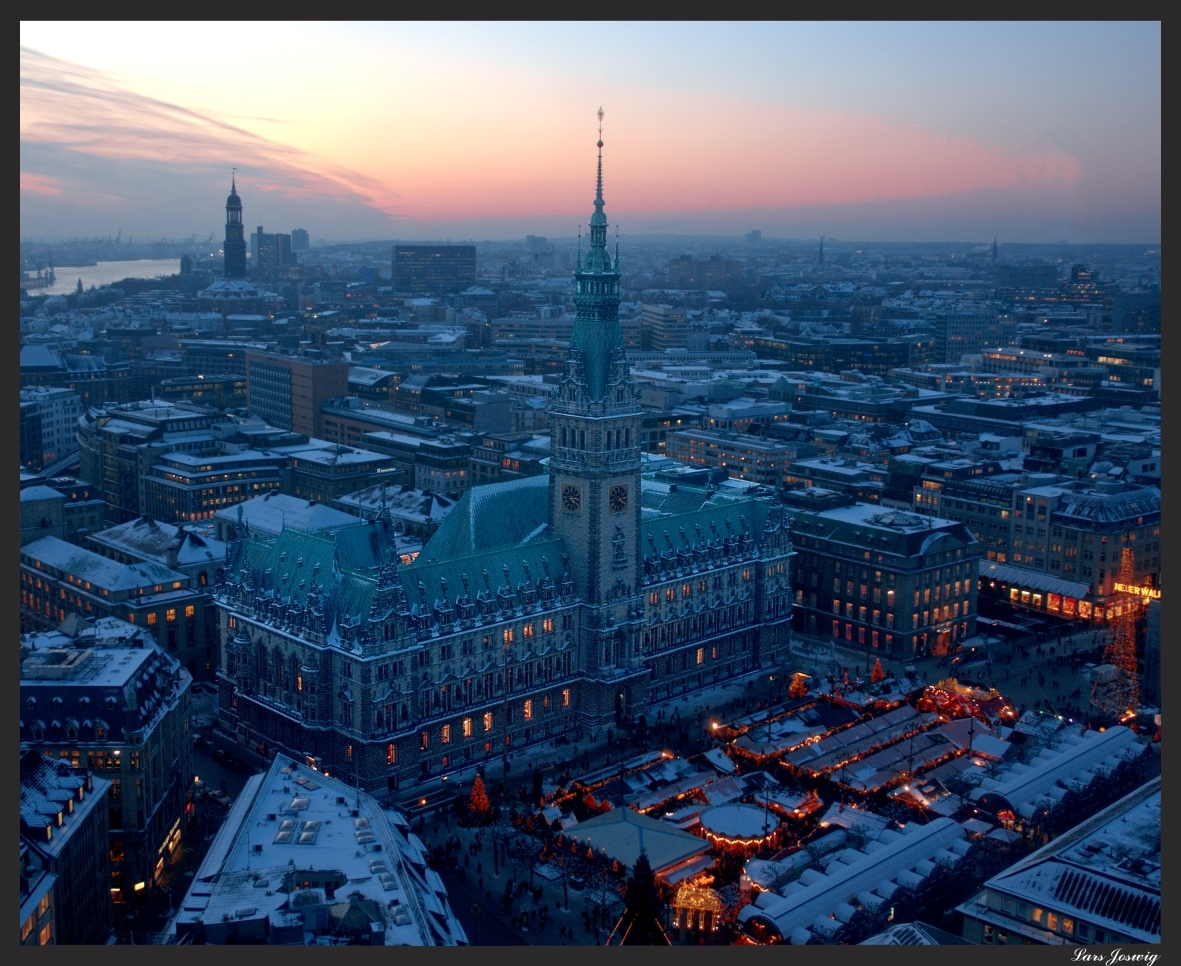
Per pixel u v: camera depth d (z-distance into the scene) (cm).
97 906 15400
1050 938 13712
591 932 15650
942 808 18488
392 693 19588
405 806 19325
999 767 19650
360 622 19438
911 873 16062
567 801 19150
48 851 13662
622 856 16412
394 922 12238
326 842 13988
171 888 17250
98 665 18050
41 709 16812
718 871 16950
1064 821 18138
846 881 15662
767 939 14988
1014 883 14200
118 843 16762
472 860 17538
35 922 12912
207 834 18812
